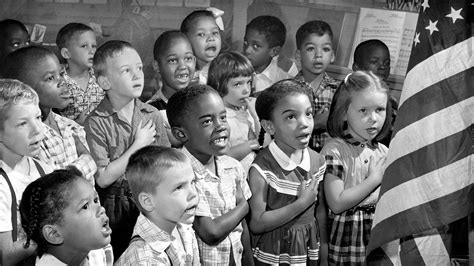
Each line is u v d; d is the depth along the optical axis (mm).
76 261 2477
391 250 2805
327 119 3854
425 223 2471
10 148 2645
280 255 3387
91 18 4047
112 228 3309
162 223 2715
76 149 3193
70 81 3818
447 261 2635
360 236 3559
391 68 4504
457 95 2465
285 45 4402
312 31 4367
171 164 2686
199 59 4180
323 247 3568
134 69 3416
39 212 2379
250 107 3988
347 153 3576
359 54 4453
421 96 2504
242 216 3145
